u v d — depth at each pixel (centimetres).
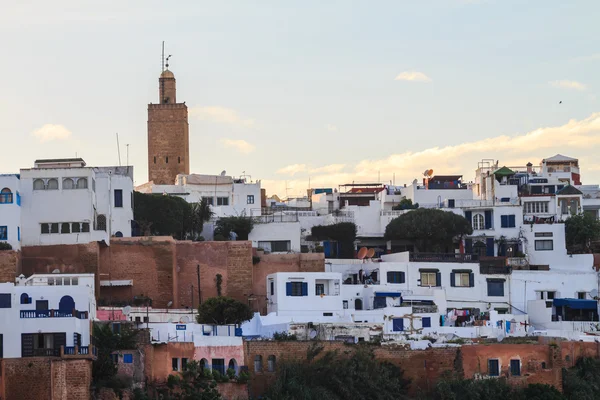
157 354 18712
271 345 19750
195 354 19212
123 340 18275
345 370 19438
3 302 17338
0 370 16662
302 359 19725
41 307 17938
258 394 19412
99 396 17225
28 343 17300
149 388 18250
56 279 19900
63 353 17038
